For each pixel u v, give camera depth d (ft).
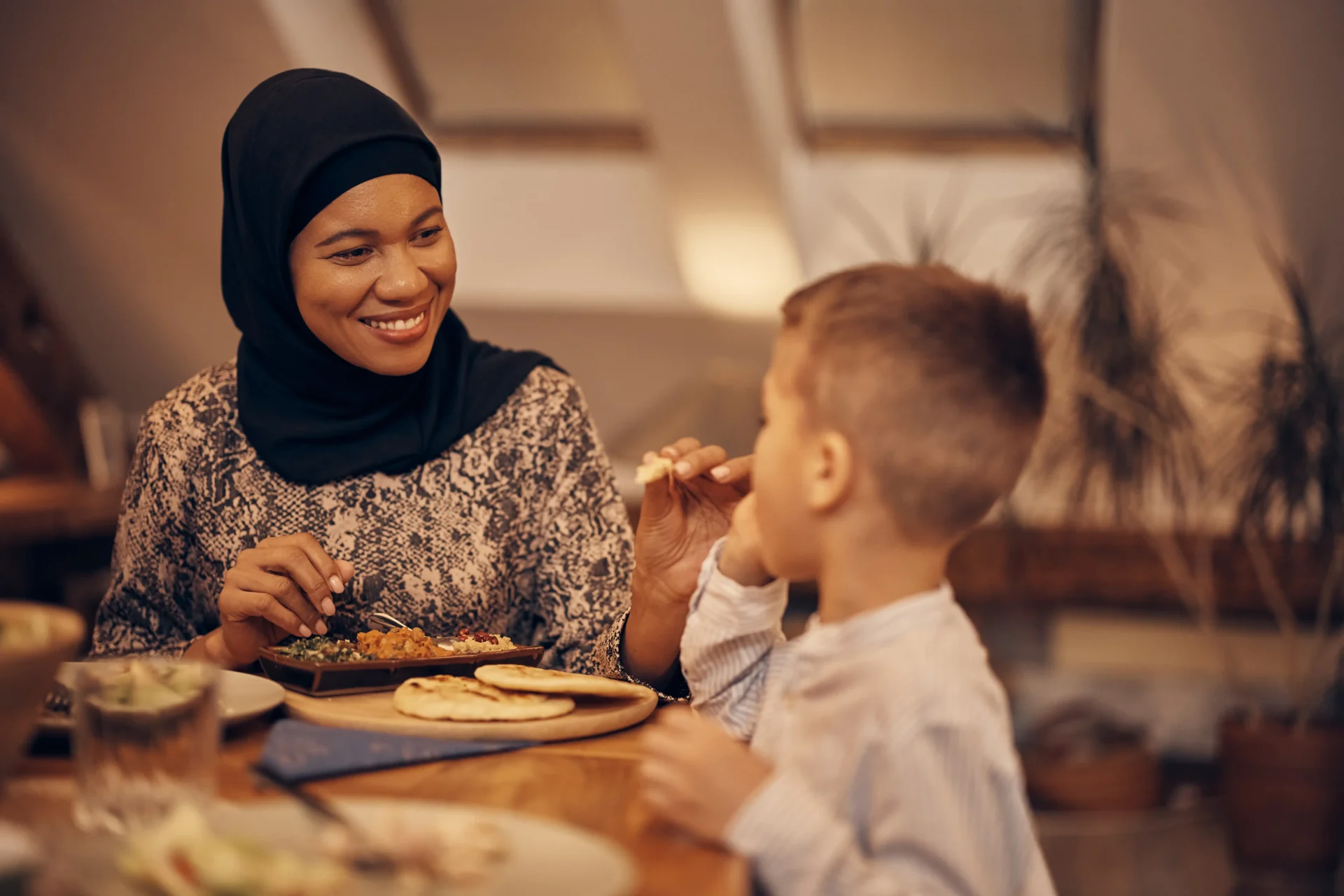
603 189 13.74
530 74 13.19
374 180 4.50
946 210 12.92
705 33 10.57
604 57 12.92
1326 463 10.14
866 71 12.57
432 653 3.83
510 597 5.17
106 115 12.45
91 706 2.41
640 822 2.60
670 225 12.81
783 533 3.02
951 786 2.53
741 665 3.52
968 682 2.66
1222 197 11.17
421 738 3.08
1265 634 13.07
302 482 4.87
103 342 15.07
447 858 2.13
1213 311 12.02
